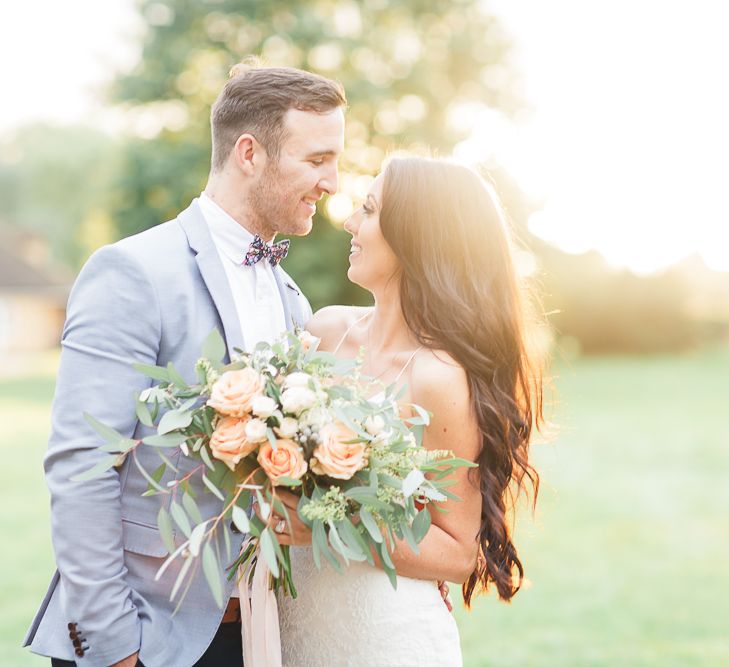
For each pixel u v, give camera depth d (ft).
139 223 58.85
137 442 6.06
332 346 8.16
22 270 119.44
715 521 26.55
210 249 7.23
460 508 7.05
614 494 30.53
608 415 52.80
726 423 48.80
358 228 7.72
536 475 7.64
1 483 30.81
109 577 6.45
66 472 6.42
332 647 6.89
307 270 59.26
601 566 21.63
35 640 6.91
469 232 7.36
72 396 6.52
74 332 6.65
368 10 61.26
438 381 7.01
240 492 6.02
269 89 7.29
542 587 19.86
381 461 6.07
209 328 7.01
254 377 6.04
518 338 7.47
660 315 105.81
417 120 61.62
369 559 6.31
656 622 17.25
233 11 57.11
